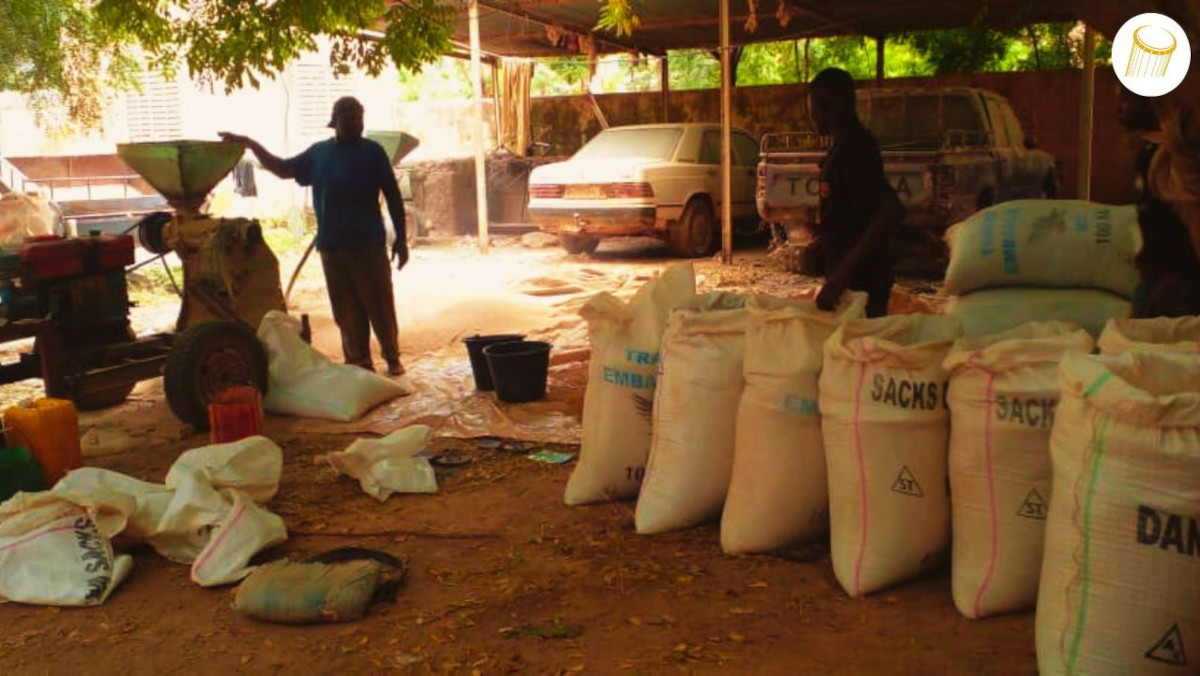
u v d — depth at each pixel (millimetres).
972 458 3467
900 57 22312
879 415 3619
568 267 12445
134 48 15492
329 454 5137
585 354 7891
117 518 4207
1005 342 3373
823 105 4574
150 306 10539
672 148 13656
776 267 12422
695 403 4266
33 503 4109
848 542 3748
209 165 6961
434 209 16844
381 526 4617
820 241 4797
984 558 3469
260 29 6703
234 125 18578
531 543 4359
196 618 3801
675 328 4309
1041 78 16828
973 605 3467
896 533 3662
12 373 6227
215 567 4070
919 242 10789
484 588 3945
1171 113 3141
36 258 6020
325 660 3457
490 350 6680
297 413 6457
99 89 13086
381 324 7336
